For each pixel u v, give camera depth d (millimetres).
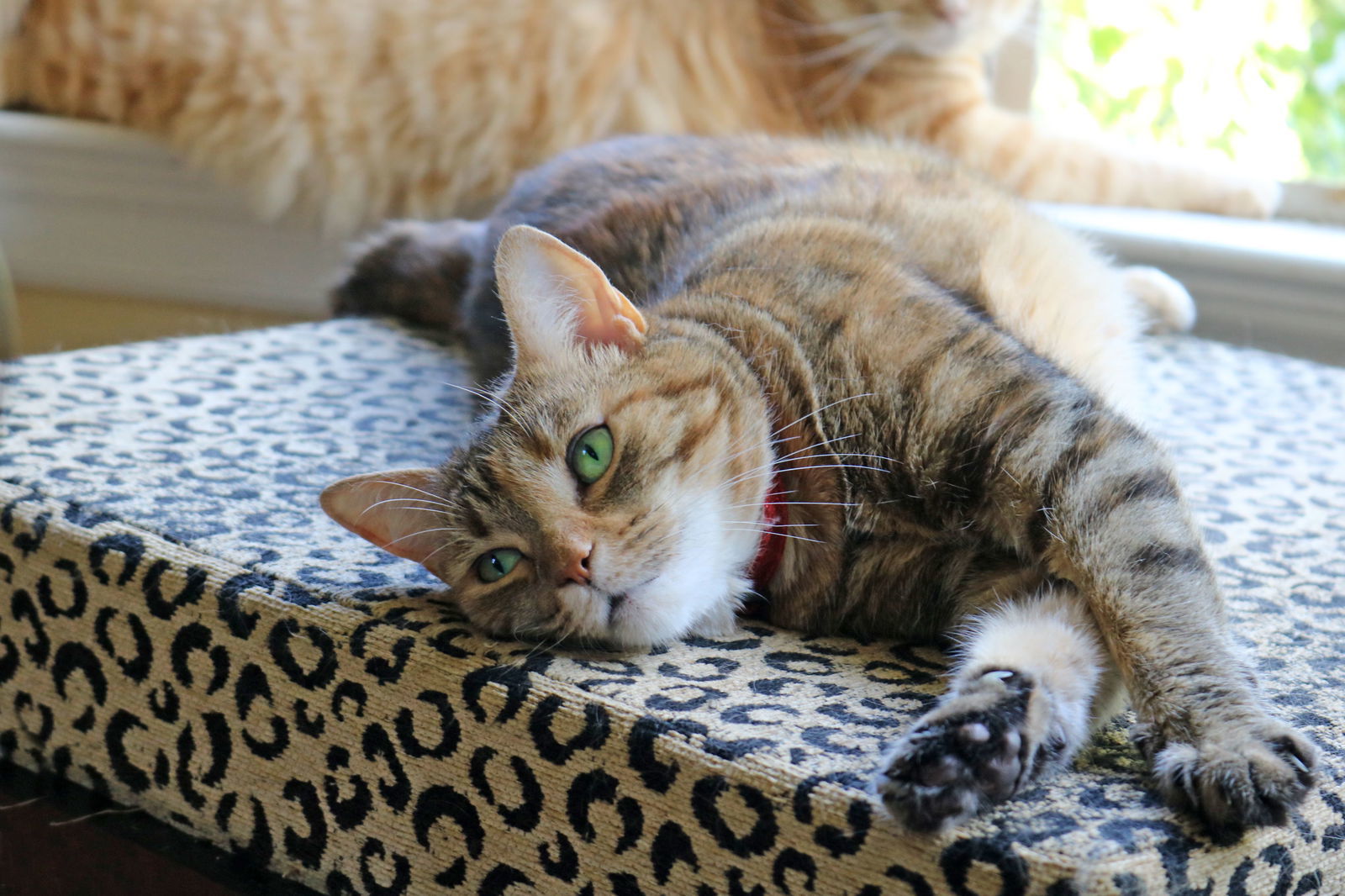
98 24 1702
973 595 966
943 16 1708
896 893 820
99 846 1008
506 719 899
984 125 1800
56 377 1262
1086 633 908
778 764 847
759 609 1014
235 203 1777
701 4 1795
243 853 983
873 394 972
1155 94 1777
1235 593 1017
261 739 966
